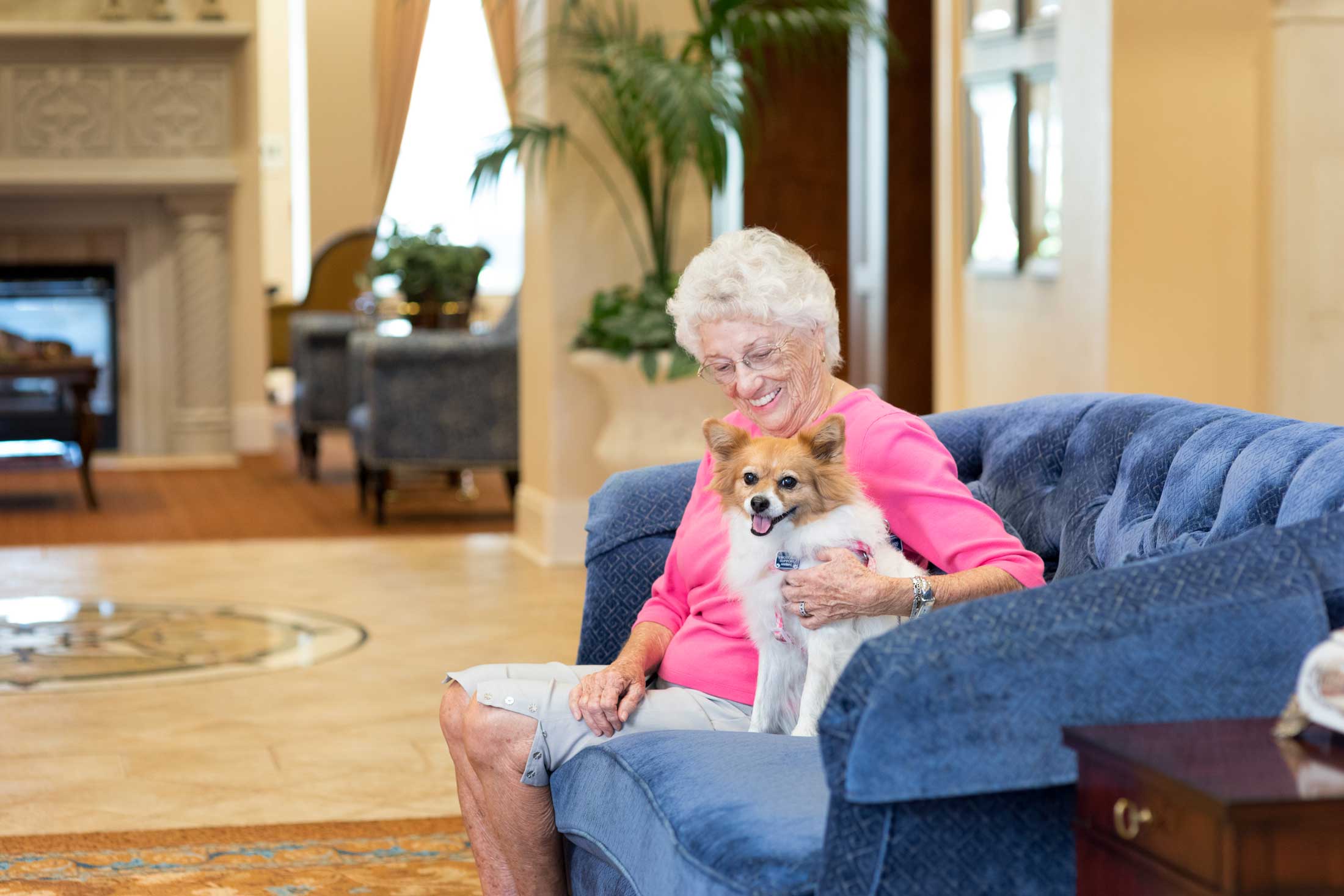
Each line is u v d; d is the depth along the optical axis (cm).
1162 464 205
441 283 776
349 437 1173
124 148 930
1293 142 483
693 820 166
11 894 262
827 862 151
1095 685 153
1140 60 477
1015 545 198
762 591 196
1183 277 485
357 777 341
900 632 154
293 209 1183
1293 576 158
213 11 939
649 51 546
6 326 945
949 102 594
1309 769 135
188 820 309
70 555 646
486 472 952
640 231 601
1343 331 490
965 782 150
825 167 800
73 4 929
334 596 558
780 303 209
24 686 423
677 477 259
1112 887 145
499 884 213
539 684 209
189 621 514
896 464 204
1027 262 540
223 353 977
